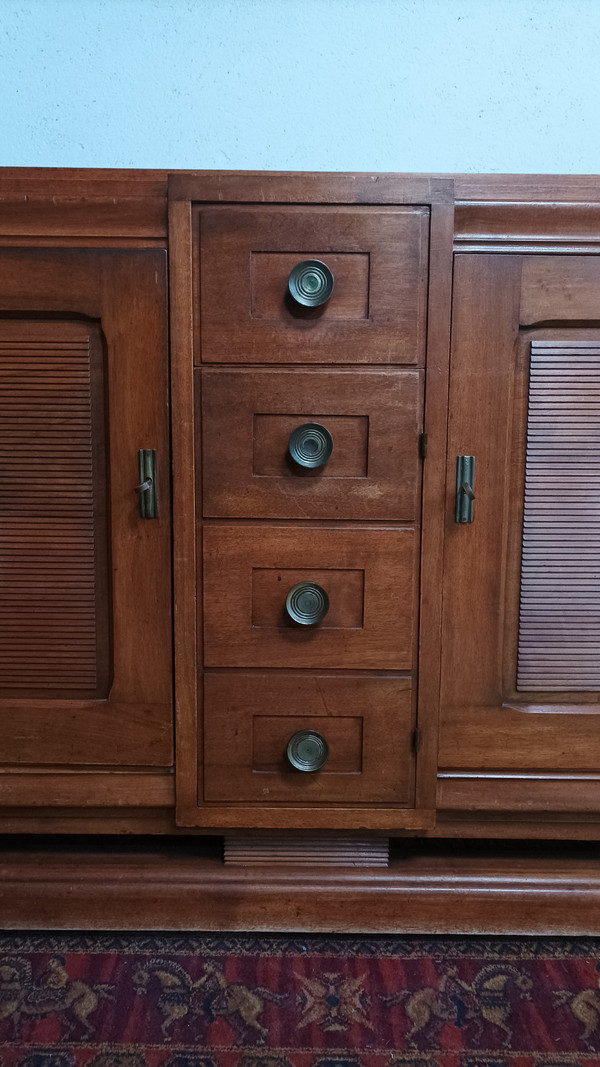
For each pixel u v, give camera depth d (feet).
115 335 2.90
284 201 2.81
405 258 2.84
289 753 3.01
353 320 2.87
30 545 3.06
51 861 3.27
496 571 3.03
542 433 3.00
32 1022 2.71
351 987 2.91
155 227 2.87
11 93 3.84
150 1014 2.75
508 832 3.25
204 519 2.97
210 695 3.05
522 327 2.97
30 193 2.86
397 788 3.10
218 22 3.79
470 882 3.20
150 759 3.12
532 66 3.82
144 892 3.17
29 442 3.01
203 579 2.99
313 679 3.04
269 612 3.02
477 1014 2.78
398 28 3.80
